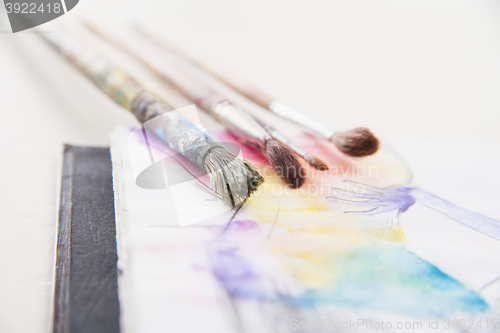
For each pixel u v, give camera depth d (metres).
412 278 0.20
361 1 0.45
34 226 0.22
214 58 0.33
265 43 0.38
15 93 0.30
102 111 0.30
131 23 0.36
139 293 0.18
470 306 0.19
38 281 0.20
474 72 0.35
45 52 0.34
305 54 0.37
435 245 0.21
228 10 0.42
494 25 0.42
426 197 0.24
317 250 0.20
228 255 0.20
